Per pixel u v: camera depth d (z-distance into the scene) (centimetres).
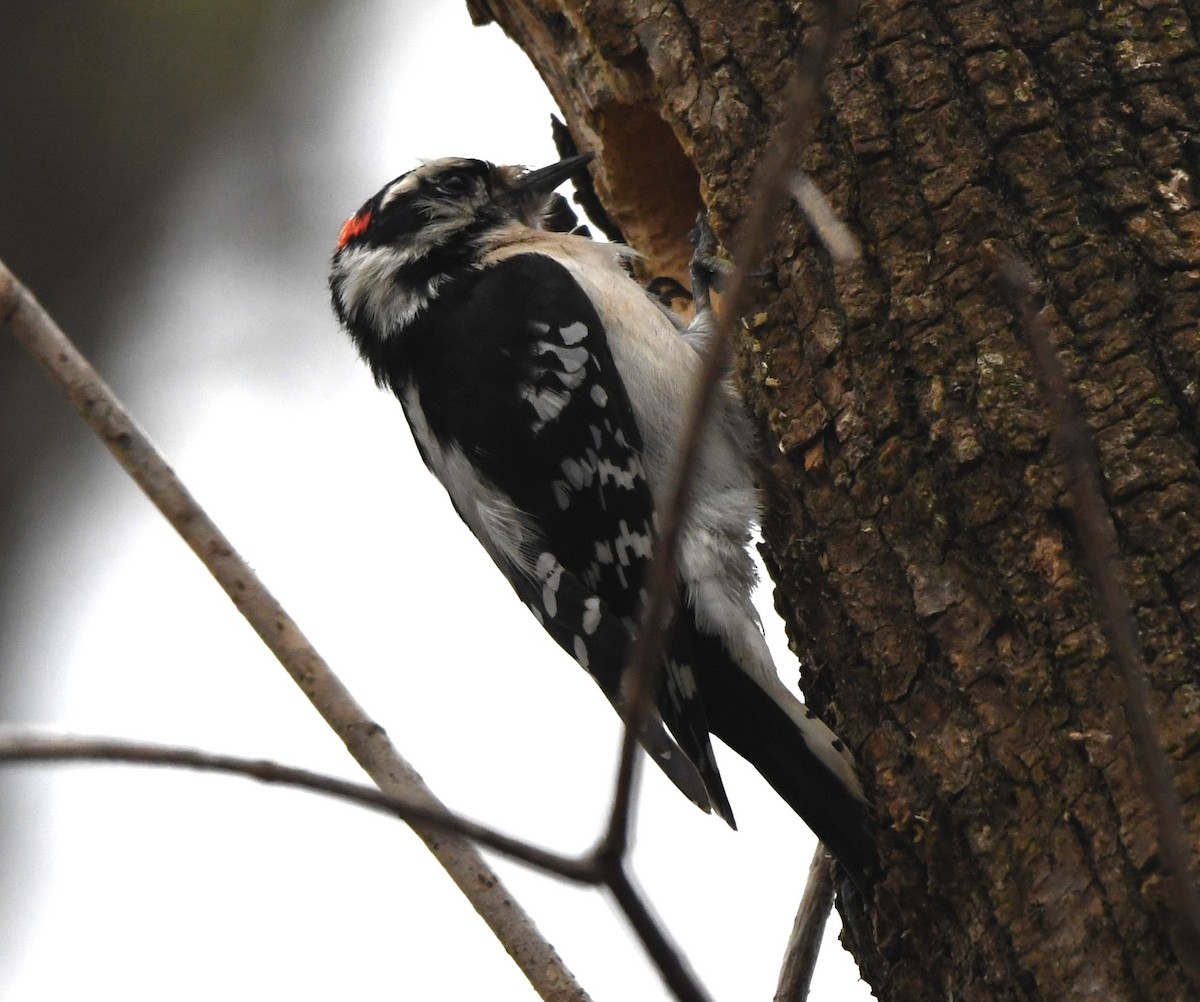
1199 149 646
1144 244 632
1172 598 578
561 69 880
